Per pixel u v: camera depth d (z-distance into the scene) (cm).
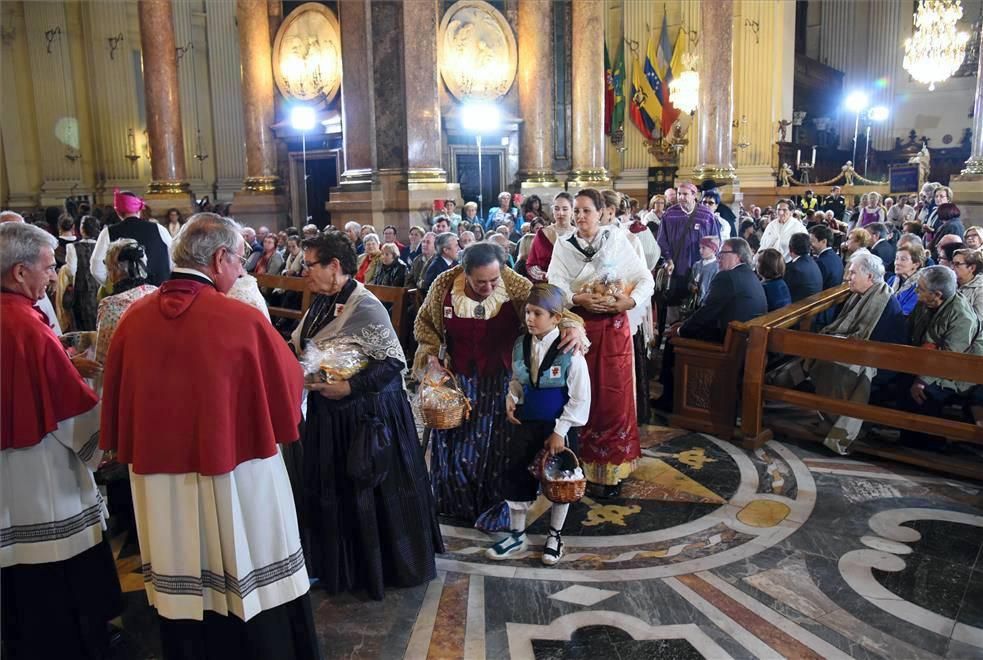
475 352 401
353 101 1284
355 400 320
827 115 2730
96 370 322
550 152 1594
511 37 1546
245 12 1628
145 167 2050
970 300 517
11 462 257
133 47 2017
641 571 357
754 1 1891
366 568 331
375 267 821
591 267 435
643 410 572
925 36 1575
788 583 343
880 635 301
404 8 1168
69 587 277
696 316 564
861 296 529
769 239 941
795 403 509
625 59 1952
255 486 238
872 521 405
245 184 1683
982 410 470
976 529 394
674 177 1677
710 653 291
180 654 241
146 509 234
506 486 365
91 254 733
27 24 1928
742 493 446
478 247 370
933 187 1154
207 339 224
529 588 342
